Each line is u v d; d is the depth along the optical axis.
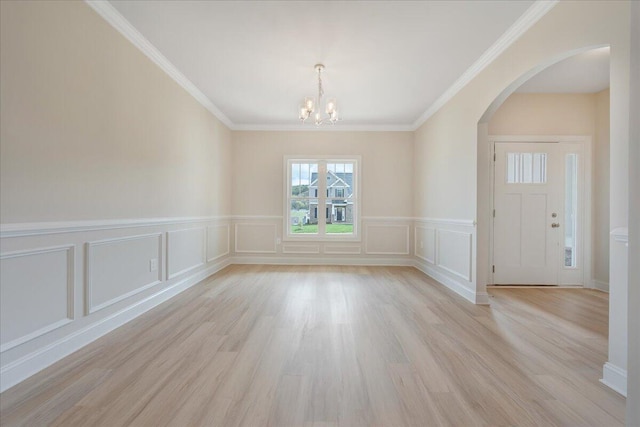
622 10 1.76
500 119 4.20
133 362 2.00
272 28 2.71
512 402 1.61
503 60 2.90
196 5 2.40
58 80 2.04
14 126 1.77
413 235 5.67
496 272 4.23
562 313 3.05
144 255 3.01
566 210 4.21
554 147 4.19
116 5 2.39
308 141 5.75
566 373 1.91
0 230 1.67
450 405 1.58
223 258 5.39
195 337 2.40
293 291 3.81
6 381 1.70
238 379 1.80
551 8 2.31
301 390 1.70
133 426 1.41
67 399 1.60
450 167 4.10
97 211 2.39
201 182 4.36
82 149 2.24
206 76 3.67
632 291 0.69
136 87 2.86
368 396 1.65
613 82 1.79
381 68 3.43
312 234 5.77
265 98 4.38
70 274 2.13
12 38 1.75
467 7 2.42
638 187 0.68
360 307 3.19
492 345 2.30
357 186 5.75
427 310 3.12
